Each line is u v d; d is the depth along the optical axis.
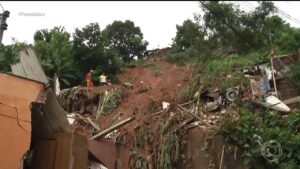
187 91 21.94
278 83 20.95
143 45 45.16
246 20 32.75
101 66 35.22
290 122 14.26
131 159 15.97
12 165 9.70
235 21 32.47
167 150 15.10
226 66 28.42
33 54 12.64
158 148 15.46
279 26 32.50
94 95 28.06
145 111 19.62
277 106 16.17
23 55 12.44
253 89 19.48
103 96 27.86
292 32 27.78
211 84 22.66
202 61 31.25
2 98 10.09
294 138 13.16
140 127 16.86
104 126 23.83
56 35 33.47
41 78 11.68
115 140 16.75
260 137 13.25
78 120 21.61
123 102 28.33
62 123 11.81
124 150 16.48
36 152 11.80
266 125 14.23
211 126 14.84
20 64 12.10
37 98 10.53
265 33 32.03
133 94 30.05
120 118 24.31
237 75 23.08
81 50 34.84
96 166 14.27
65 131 11.74
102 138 16.67
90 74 31.62
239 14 32.97
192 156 14.66
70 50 33.03
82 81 33.19
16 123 10.05
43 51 31.48
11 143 9.85
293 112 15.09
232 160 13.45
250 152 12.98
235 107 15.95
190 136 15.05
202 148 14.26
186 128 15.27
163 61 41.22
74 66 33.78
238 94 18.98
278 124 14.32
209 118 16.47
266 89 20.05
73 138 11.19
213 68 28.89
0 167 9.56
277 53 25.27
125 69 39.12
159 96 26.05
